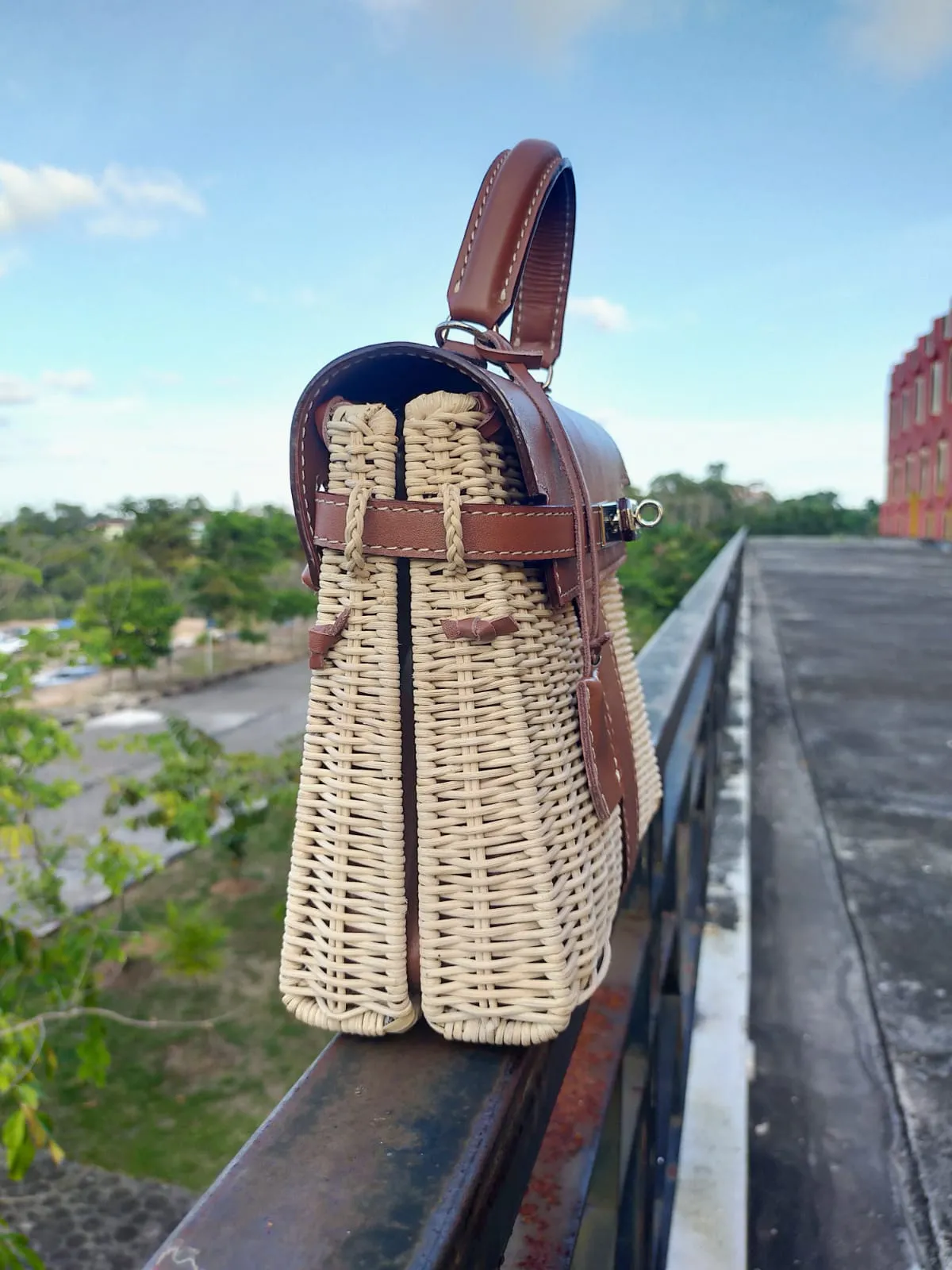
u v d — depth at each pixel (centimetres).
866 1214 145
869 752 378
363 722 68
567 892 68
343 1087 58
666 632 215
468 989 65
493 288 76
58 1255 679
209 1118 862
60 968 533
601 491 92
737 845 269
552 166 79
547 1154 77
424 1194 46
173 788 1032
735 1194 143
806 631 726
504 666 66
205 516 4722
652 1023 126
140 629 1803
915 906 243
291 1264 41
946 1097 169
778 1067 178
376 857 67
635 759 100
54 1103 875
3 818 602
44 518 2794
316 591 74
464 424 65
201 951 999
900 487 2919
